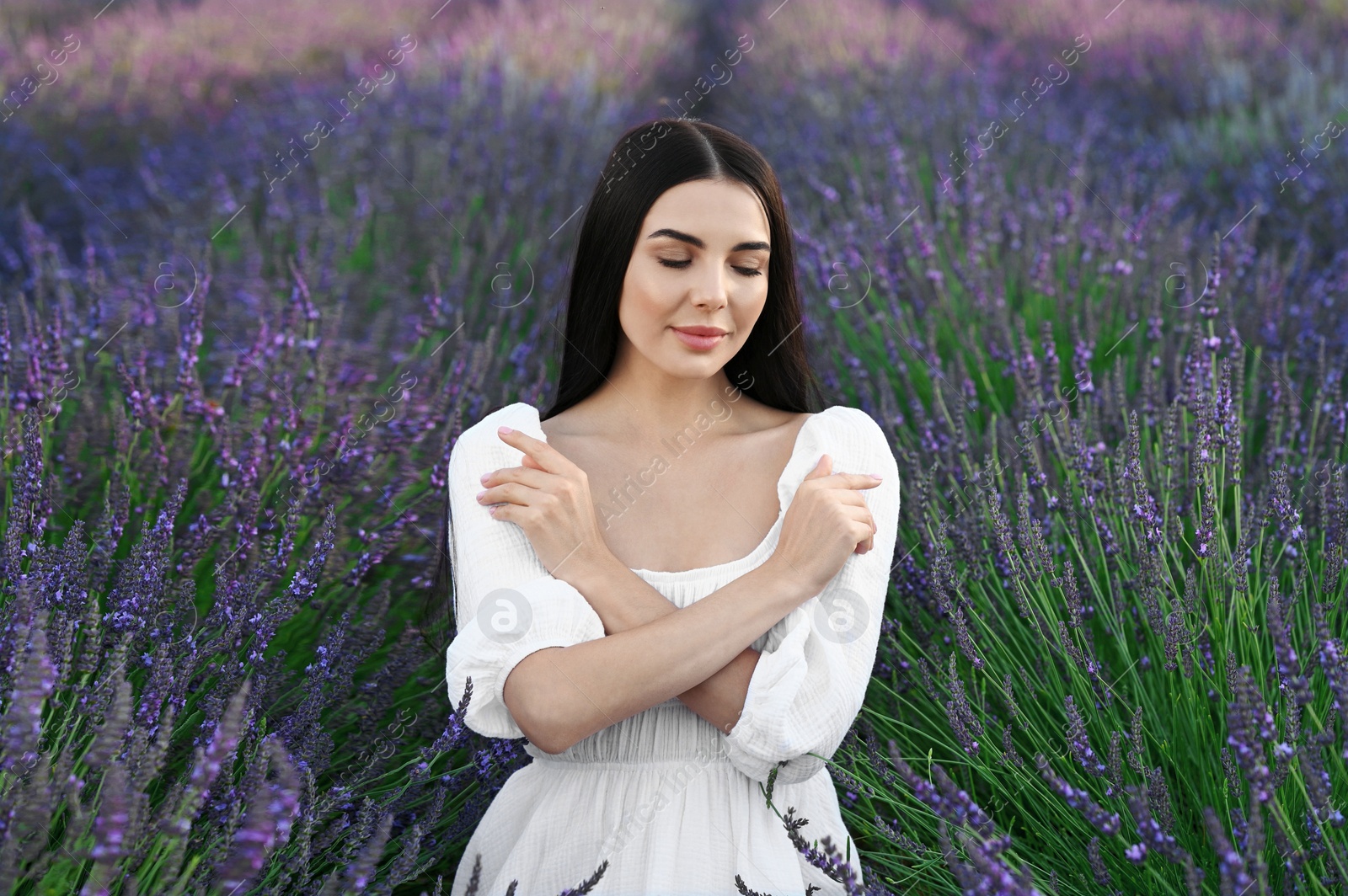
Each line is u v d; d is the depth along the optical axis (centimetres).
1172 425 212
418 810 191
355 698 208
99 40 666
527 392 286
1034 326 316
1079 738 169
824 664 154
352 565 227
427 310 333
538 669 148
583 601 153
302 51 727
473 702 153
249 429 249
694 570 162
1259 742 129
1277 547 217
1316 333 302
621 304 164
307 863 155
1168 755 181
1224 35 671
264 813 114
